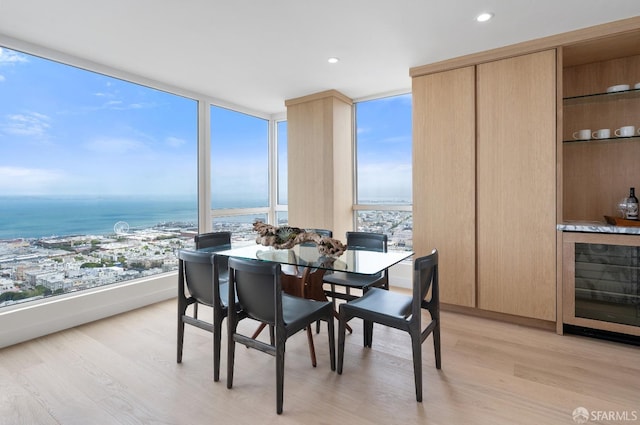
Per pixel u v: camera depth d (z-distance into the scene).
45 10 2.27
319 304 2.14
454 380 2.05
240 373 2.17
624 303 2.47
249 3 2.21
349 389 1.98
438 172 3.21
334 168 4.09
